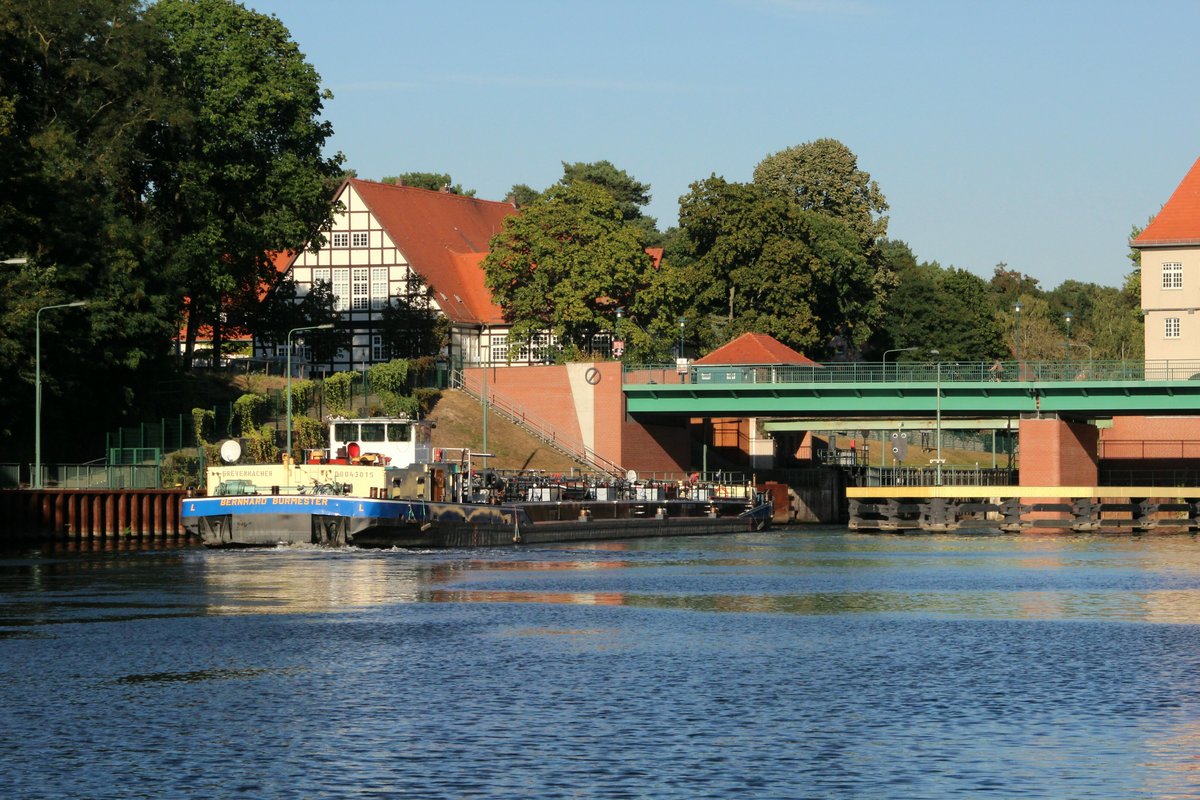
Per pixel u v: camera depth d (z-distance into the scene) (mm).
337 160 152500
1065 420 146625
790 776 35438
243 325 164625
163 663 50656
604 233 170125
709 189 197250
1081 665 51250
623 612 66250
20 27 119500
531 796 33719
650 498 139500
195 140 138250
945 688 46656
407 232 188250
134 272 122688
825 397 149000
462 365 170000
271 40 145000
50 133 118000
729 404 153250
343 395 146625
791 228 197875
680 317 181125
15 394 110000
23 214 111938
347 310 181500
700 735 39625
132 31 127500
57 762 36625
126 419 124438
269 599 69000
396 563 89000
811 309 196500
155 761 36719
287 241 144375
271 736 39375
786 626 61844
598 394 156875
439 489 104250
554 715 42125
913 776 35469
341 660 51438
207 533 94875
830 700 44500
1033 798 33688
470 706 43344
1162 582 82688
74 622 60562
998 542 123875
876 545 119500
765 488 164625
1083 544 120000
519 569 88125
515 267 172375
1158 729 40500
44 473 109062
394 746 38312
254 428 128875
